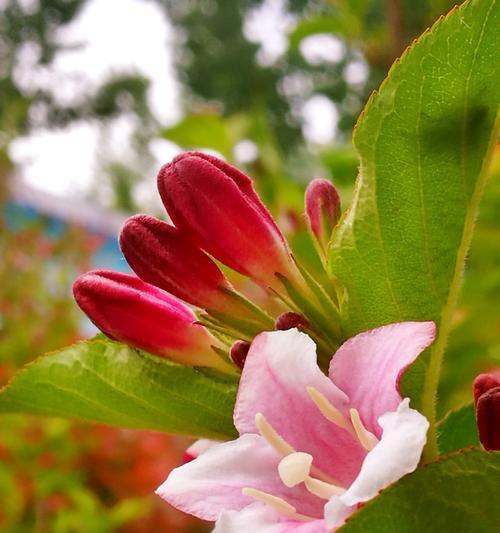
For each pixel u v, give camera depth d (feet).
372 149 0.33
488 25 0.31
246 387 0.32
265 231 0.36
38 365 0.38
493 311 0.64
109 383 0.38
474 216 0.33
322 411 0.31
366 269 0.34
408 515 0.28
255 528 0.29
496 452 0.28
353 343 0.31
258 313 0.36
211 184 0.35
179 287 0.36
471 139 0.32
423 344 0.29
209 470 0.32
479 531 0.29
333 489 0.30
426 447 0.33
